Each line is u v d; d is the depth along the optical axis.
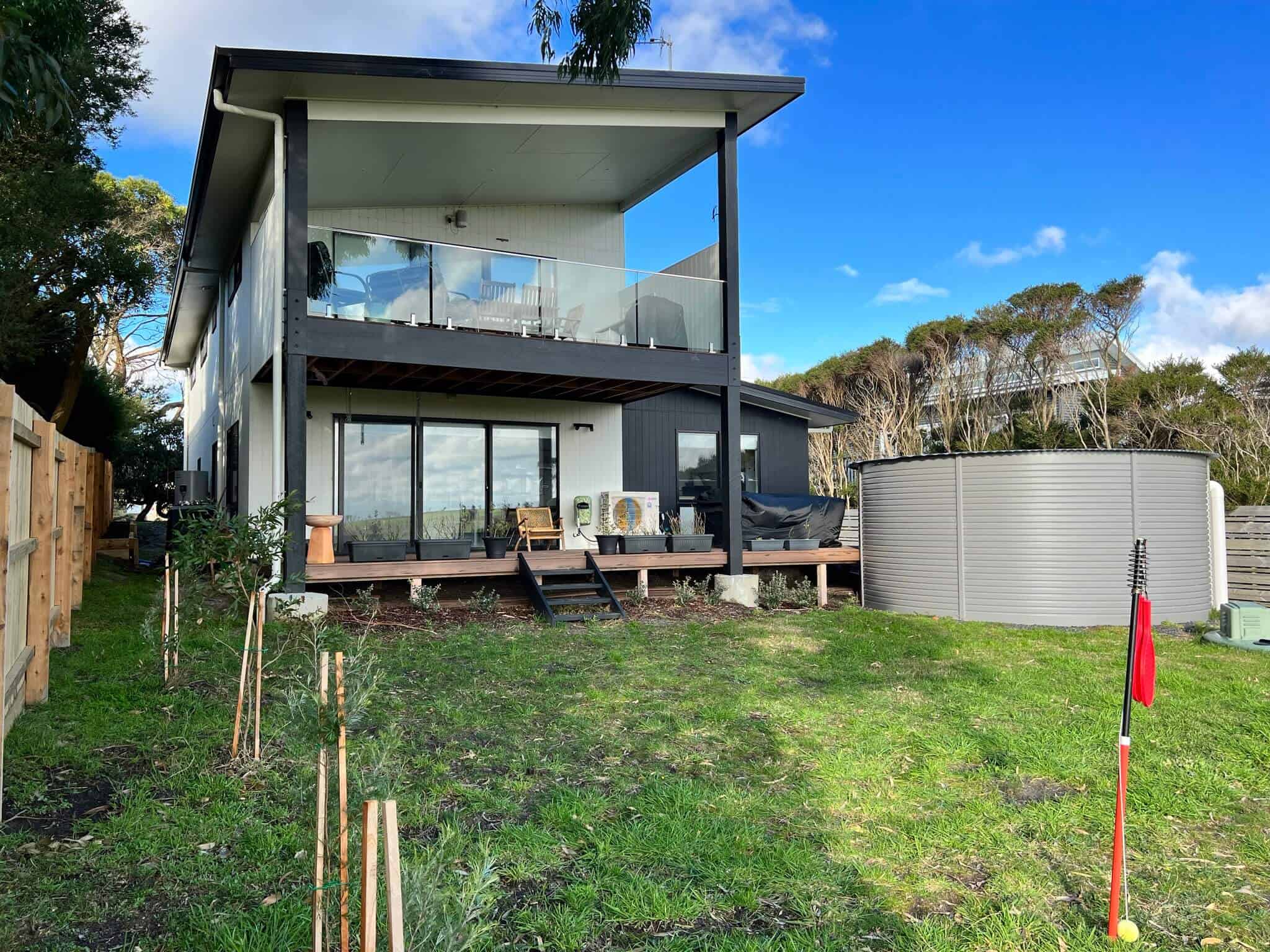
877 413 31.05
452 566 9.60
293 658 6.30
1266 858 3.38
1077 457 9.45
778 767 4.40
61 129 11.52
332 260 8.98
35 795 3.66
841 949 2.67
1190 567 9.73
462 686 5.96
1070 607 9.36
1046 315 26.88
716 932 2.77
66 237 12.62
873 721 5.25
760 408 15.71
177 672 5.54
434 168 11.17
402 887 2.05
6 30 3.94
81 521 8.49
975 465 9.83
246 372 11.44
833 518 12.66
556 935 2.69
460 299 9.64
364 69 8.34
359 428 11.49
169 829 3.38
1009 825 3.67
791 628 8.99
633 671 6.63
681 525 13.41
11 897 2.80
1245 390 22.16
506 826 3.50
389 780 3.40
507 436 12.62
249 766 4.12
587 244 13.63
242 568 4.59
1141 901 3.03
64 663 6.05
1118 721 5.24
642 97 10.05
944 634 8.68
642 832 3.50
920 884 3.14
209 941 2.59
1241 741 4.81
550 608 9.30
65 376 15.55
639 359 10.38
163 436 24.70
